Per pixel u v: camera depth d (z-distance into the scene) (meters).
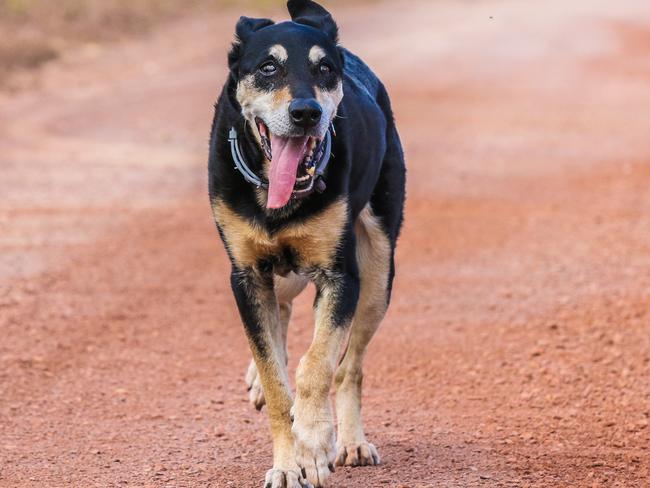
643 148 24.69
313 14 9.25
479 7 58.53
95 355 11.63
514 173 22.09
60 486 8.16
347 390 8.93
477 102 30.97
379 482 8.22
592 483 8.16
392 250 9.37
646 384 10.59
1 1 40.75
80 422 9.73
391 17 52.34
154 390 10.66
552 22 51.62
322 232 8.15
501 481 8.20
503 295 13.86
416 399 10.47
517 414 9.95
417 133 26.47
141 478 8.34
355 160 8.55
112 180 20.88
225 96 8.47
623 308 13.09
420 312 13.23
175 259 15.51
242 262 8.33
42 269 14.80
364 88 9.37
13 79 32.34
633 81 34.94
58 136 25.25
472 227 17.55
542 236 16.95
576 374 10.98
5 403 10.14
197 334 12.44
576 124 27.84
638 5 60.34
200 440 9.30
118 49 38.84
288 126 7.78
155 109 29.09
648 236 16.83
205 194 20.00
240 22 8.51
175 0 49.06
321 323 8.06
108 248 15.98
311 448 7.61
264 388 8.07
